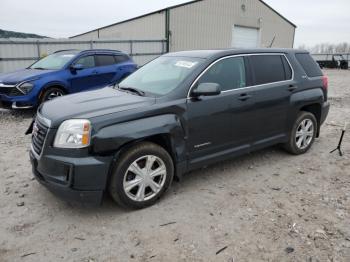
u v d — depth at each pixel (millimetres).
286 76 5074
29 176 4547
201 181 4426
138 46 21219
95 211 3646
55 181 3322
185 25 23578
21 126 7371
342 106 10469
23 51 16922
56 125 3320
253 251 2973
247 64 4574
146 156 3602
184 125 3834
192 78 3994
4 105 8242
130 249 3004
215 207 3738
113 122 3348
